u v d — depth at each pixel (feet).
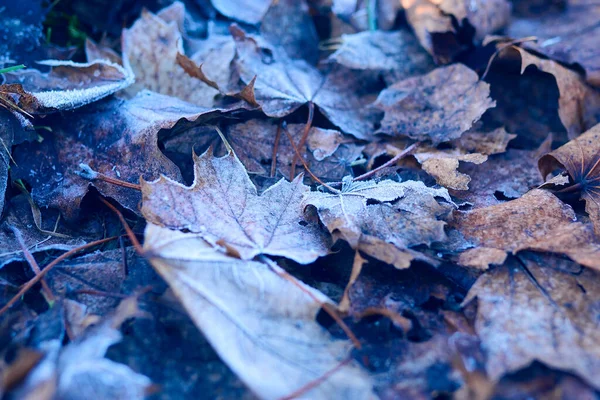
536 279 1.07
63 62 1.28
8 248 1.14
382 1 1.51
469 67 1.40
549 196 1.15
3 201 1.17
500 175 1.25
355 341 1.02
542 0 1.57
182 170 1.24
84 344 1.00
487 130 1.32
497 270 1.09
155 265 1.03
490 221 1.14
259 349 0.99
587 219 1.16
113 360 1.02
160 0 1.48
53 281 1.10
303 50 1.50
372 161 1.28
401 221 1.13
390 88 1.36
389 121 1.32
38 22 1.36
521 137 1.34
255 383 0.96
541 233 1.11
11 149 1.19
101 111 1.24
